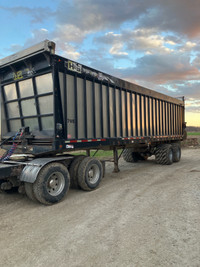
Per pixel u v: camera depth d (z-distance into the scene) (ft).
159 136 34.40
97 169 20.92
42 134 18.71
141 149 34.01
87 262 9.09
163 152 34.04
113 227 12.27
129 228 12.09
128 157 37.04
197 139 81.92
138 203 16.25
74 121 19.70
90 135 21.67
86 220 13.37
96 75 22.13
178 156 38.17
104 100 23.62
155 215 13.85
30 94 19.71
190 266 8.71
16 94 20.90
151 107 32.83
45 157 19.35
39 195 15.69
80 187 20.15
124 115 26.89
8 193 19.65
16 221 13.47
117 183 22.79
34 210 15.35
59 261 9.20
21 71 19.80
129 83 27.58
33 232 11.91
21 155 19.16
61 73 18.22
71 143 18.94
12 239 11.18
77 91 19.98
